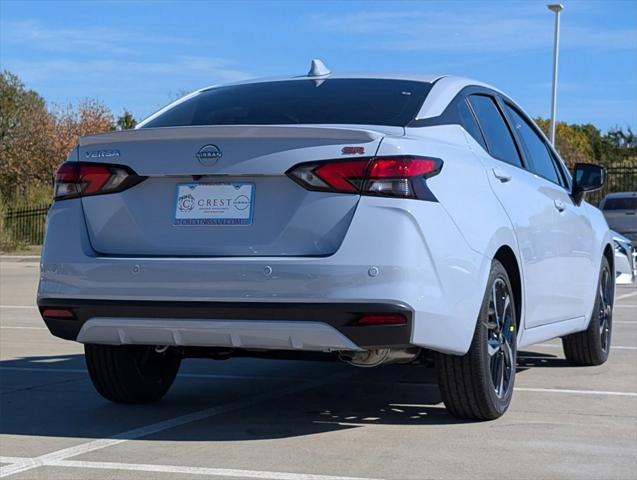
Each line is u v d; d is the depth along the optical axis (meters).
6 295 15.36
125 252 5.07
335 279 4.64
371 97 5.63
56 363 7.95
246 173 4.87
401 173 4.75
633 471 4.54
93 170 5.20
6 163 39.62
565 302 6.85
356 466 4.57
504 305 5.65
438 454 4.81
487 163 5.73
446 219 4.96
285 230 4.79
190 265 4.84
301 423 5.56
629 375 7.37
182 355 5.77
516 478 4.41
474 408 5.46
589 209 7.76
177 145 5.02
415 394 6.51
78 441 5.10
